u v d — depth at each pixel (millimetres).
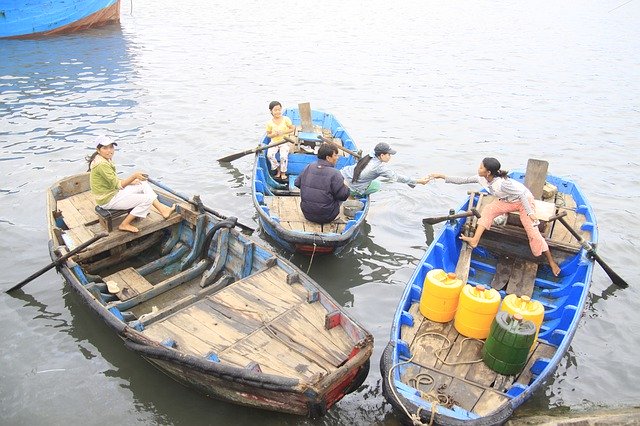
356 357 6133
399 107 18625
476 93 20578
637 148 15766
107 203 8359
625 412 6625
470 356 6703
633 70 24500
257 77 21156
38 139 14297
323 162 9336
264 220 9508
